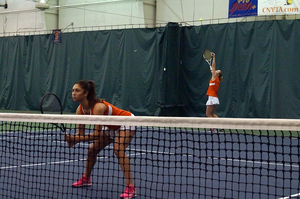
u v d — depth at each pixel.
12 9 16.16
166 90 10.97
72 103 12.98
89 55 12.58
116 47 12.03
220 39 10.59
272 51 9.78
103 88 12.23
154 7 13.44
